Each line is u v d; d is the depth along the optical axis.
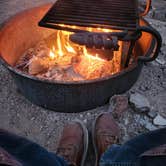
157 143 0.97
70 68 1.44
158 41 1.08
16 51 1.50
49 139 1.27
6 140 0.95
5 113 1.37
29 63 1.48
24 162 0.88
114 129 1.23
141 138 1.00
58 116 1.35
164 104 1.38
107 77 1.14
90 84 1.14
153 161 0.91
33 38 1.61
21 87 1.31
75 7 1.29
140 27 1.07
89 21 1.20
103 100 1.32
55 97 1.23
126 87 1.34
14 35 1.44
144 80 1.50
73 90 1.16
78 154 1.16
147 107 1.32
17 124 1.33
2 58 1.21
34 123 1.33
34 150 0.93
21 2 2.12
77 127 1.24
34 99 1.32
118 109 1.28
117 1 1.35
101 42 1.09
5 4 2.09
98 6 1.31
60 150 1.16
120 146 1.02
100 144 1.18
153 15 1.93
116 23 1.19
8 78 1.53
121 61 1.32
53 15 1.23
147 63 1.59
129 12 1.27
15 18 1.41
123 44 1.27
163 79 1.51
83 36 1.11
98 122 1.26
